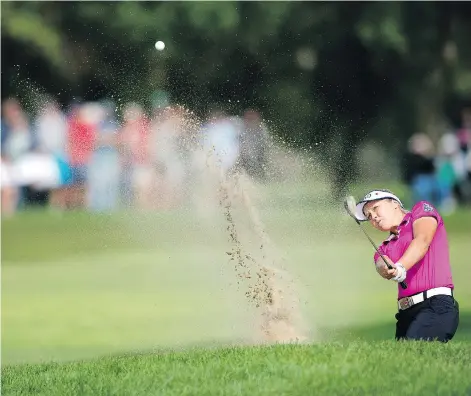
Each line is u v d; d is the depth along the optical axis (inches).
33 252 2719.0
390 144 4384.8
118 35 4288.9
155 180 2955.2
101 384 965.2
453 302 1094.4
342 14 4407.0
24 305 1983.3
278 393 870.4
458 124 4800.7
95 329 1716.3
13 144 3528.5
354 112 4439.0
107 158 3299.7
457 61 4596.5
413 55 4478.3
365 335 1539.1
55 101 4215.1
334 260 2420.0
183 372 960.9
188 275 2281.0
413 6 4431.6
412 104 4517.7
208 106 4222.4
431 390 853.8
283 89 4360.2
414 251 1074.1
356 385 869.8
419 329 1080.8
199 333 1599.4
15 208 3496.6
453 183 3900.1
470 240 2834.6
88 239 2844.5
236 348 1063.0
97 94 4259.4
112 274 2353.6
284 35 4387.3
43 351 1533.0
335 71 4443.9
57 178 3469.5
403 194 3897.6
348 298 1923.0
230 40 4320.9
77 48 4311.0
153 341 1565.0
